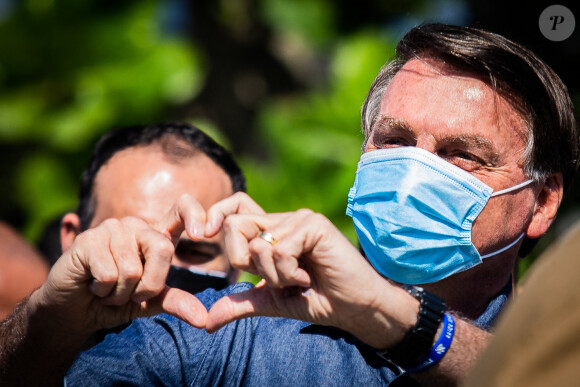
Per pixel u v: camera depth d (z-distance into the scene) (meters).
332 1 7.86
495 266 2.82
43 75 7.48
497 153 2.74
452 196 2.69
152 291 2.07
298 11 7.85
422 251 2.69
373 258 2.78
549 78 2.87
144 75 7.39
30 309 2.27
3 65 7.41
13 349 2.33
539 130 2.80
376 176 2.76
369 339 2.15
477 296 2.84
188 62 7.49
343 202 6.04
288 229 2.03
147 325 2.60
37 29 7.39
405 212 2.68
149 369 2.49
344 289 2.04
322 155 6.12
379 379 2.46
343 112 6.25
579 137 3.06
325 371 2.47
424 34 2.84
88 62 7.51
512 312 1.51
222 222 2.18
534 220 2.95
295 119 6.27
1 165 7.54
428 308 2.17
